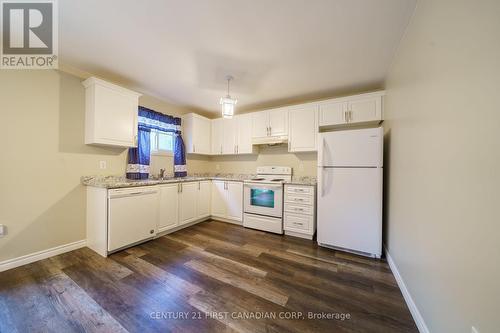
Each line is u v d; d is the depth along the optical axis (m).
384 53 2.05
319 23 1.63
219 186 3.73
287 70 2.42
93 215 2.40
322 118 3.11
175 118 3.75
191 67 2.37
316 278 1.86
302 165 3.59
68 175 2.36
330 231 2.53
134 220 2.47
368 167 2.34
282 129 3.45
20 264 2.01
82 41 1.90
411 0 1.39
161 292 1.62
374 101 2.75
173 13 1.54
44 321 1.30
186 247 2.53
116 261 2.13
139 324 1.29
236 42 1.90
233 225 3.54
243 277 1.86
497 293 0.67
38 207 2.15
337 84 2.82
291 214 2.99
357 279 1.85
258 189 3.29
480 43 0.76
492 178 0.69
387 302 1.54
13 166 1.99
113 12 1.53
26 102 2.07
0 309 1.40
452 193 0.95
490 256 0.70
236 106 3.86
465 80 0.85
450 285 0.95
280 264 2.12
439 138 1.08
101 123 2.43
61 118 2.30
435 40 1.13
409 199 1.56
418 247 1.35
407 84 1.64
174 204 3.07
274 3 1.43
